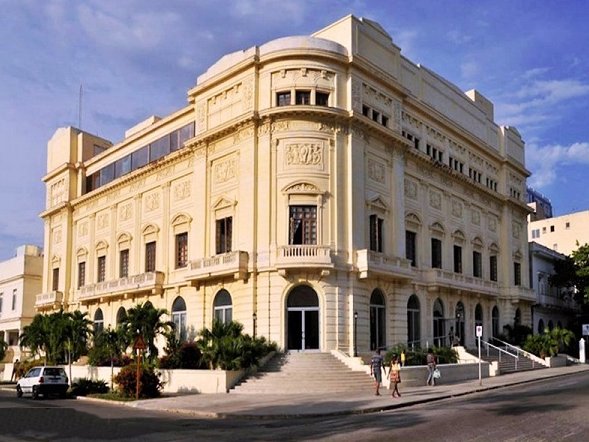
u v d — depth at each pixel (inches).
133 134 2079.2
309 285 1439.5
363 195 1549.0
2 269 2878.9
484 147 2219.5
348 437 636.1
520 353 1993.1
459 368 1423.5
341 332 1434.5
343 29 1576.0
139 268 1963.6
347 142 1525.6
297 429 735.7
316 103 1507.1
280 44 1523.1
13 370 2041.1
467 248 2069.4
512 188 2425.0
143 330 1427.2
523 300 2332.7
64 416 919.7
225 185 1612.9
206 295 1614.2
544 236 3599.9
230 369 1274.6
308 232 1467.8
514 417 741.9
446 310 1889.8
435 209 1909.4
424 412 848.3
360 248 1513.3
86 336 1657.2
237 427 778.2
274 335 1421.0
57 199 2488.9
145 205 1985.7
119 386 1232.2
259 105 1536.7
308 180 1469.0
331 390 1210.0
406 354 1370.6
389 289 1616.6
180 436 690.8
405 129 1777.8
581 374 1621.6
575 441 575.5
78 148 2434.8
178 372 1326.3
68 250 2372.0
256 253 1478.8
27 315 2632.9
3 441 669.3
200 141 1679.4
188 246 1754.4
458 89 2133.4
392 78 1675.7
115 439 674.8
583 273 2596.0
